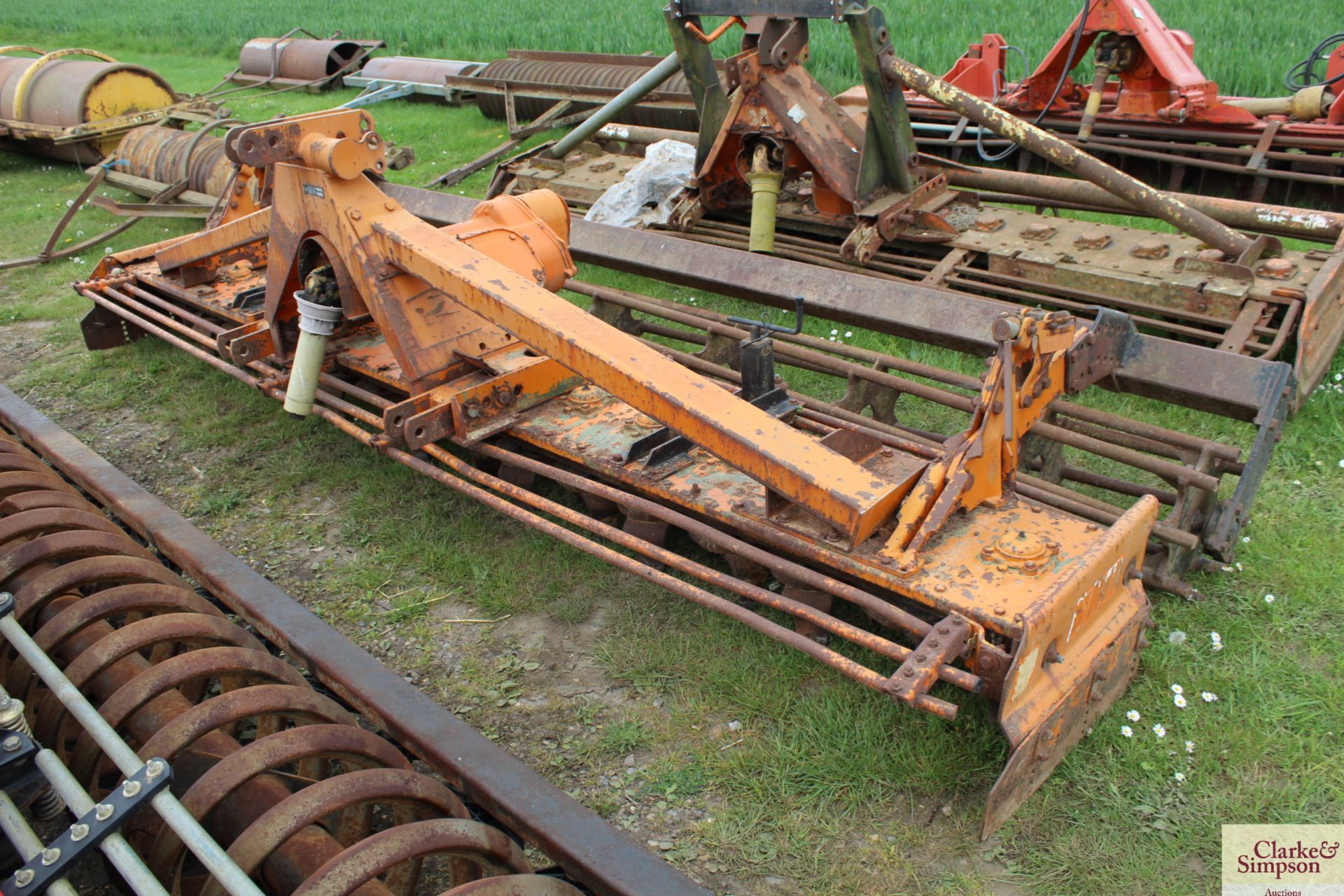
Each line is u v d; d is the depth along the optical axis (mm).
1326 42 7262
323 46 14648
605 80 10125
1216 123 7285
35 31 24281
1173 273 5195
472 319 4195
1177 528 3482
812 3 5402
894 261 6242
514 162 8398
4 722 2086
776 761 3047
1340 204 7141
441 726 2535
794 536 3102
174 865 2174
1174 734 3018
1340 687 3127
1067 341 3066
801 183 7207
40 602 2812
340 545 4355
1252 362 3709
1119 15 6984
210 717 2342
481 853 2141
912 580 2842
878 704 3182
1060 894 2584
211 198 8469
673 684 3400
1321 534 3838
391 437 3891
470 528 4332
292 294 4547
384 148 3969
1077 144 7684
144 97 11102
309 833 2268
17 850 1953
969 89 8578
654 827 2875
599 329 3334
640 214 7312
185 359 6230
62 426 5574
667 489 3477
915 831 2791
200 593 3580
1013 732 2574
